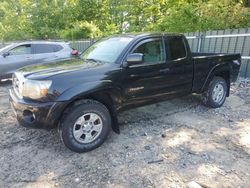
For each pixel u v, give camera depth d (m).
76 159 3.49
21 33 22.80
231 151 3.75
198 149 3.79
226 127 4.61
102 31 19.89
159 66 4.36
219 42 9.18
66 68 3.71
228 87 5.82
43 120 3.35
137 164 3.37
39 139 4.07
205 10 11.65
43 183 2.98
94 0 21.72
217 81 5.47
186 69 4.81
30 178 3.06
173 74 4.60
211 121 4.88
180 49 4.78
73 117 3.47
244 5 11.91
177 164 3.38
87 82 3.52
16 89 3.88
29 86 3.39
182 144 3.94
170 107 5.65
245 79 8.42
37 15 22.50
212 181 3.03
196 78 5.06
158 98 4.52
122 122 4.77
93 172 3.19
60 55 9.27
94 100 3.68
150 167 3.31
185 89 4.93
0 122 4.81
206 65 5.18
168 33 4.68
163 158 3.53
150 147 3.82
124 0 19.95
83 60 4.34
